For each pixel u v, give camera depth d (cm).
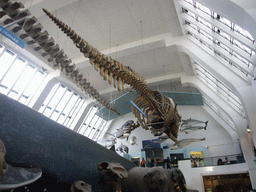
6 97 311
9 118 309
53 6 1009
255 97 995
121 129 1515
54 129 391
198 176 1472
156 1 1142
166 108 778
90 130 2258
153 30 1341
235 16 644
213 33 924
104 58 544
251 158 1372
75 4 1123
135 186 470
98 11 1188
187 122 1620
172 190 454
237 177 1380
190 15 999
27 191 283
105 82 1908
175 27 1216
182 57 1480
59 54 679
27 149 327
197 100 1933
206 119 2128
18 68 1324
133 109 818
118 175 417
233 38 800
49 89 1511
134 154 2144
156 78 1886
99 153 515
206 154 1995
